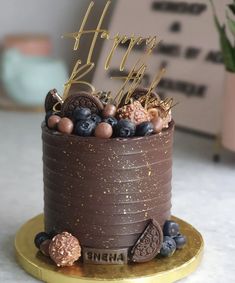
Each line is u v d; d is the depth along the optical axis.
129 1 1.37
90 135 0.62
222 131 1.03
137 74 0.68
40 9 1.52
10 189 0.92
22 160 1.06
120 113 0.65
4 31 1.52
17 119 1.33
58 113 0.67
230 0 1.19
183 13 1.28
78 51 1.49
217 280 0.65
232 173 1.00
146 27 1.33
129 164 0.62
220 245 0.73
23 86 1.36
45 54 1.44
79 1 1.49
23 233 0.72
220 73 1.21
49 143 0.64
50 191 0.66
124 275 0.62
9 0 1.51
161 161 0.64
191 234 0.72
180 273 0.64
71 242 0.63
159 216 0.66
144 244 0.64
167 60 1.29
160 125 0.64
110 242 0.64
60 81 1.40
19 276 0.65
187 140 1.19
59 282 0.62
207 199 0.88
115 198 0.63
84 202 0.63
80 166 0.62
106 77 1.36
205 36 1.25
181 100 1.26
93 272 0.62
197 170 1.01
